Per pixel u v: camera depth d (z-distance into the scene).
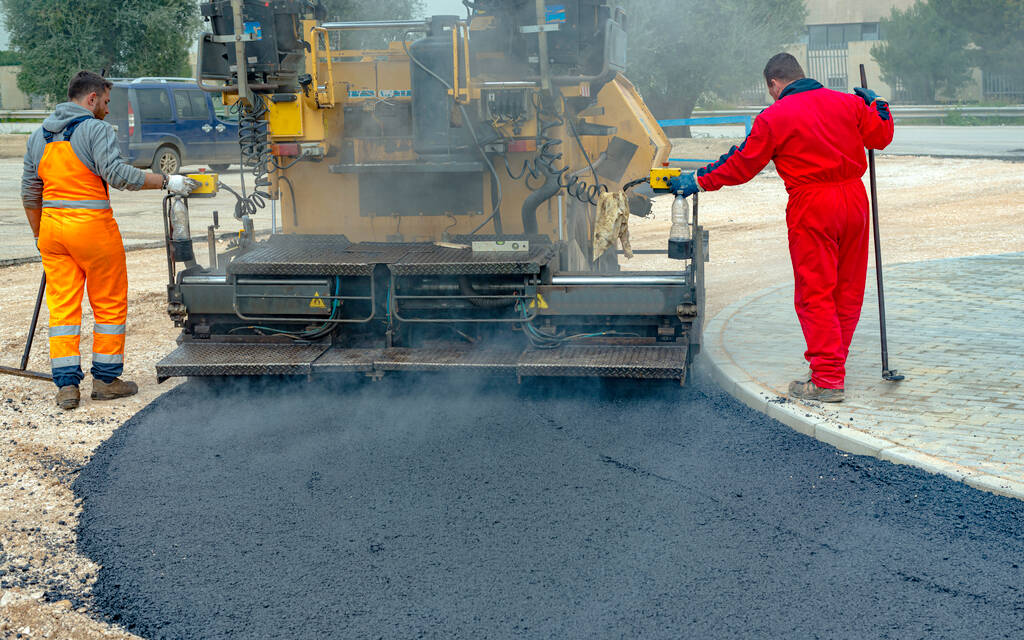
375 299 5.80
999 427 4.90
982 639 3.15
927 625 3.24
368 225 6.71
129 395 6.21
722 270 10.73
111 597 3.59
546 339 5.71
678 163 20.64
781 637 3.19
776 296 8.53
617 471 4.65
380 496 4.42
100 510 4.35
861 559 3.71
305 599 3.52
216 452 5.05
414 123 6.27
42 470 4.89
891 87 45.53
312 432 5.32
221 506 4.36
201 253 12.08
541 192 6.37
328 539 4.00
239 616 3.42
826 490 4.35
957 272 9.41
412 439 5.17
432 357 5.66
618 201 6.12
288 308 5.76
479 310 5.79
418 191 6.64
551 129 6.57
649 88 27.83
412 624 3.33
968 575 3.56
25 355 6.64
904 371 5.95
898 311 7.65
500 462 4.80
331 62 6.68
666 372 5.31
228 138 21.89
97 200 5.84
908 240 12.13
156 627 3.38
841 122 5.13
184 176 5.88
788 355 6.43
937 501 4.16
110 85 6.07
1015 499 4.14
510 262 5.52
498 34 6.35
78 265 5.93
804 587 3.51
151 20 33.38
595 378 5.97
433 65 6.13
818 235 5.23
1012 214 13.96
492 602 3.46
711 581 3.56
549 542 3.91
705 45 27.17
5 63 50.31
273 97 6.25
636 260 11.42
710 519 4.09
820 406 5.33
